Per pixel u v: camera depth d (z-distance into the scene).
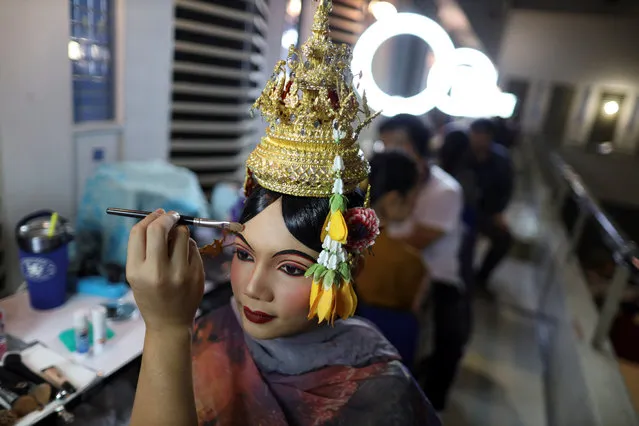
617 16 6.06
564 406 1.71
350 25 2.76
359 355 0.69
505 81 6.79
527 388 2.15
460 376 2.17
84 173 1.61
